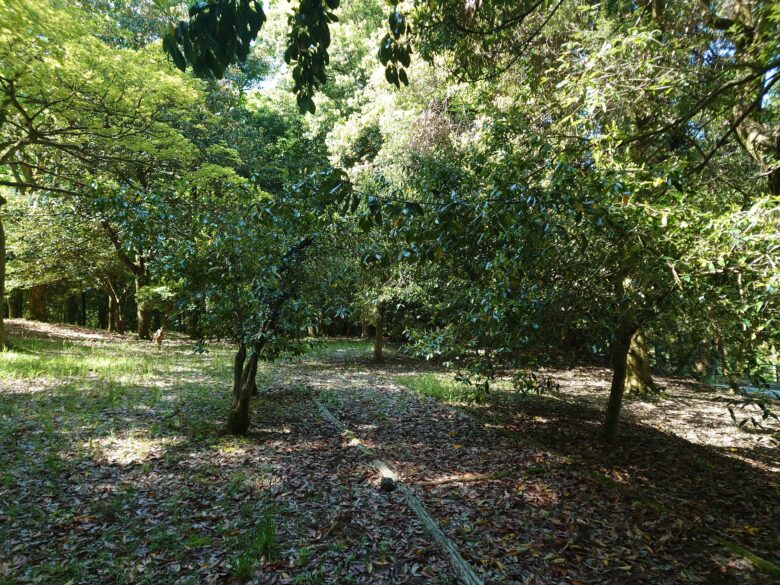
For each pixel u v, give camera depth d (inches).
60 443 218.4
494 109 254.8
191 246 227.9
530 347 218.4
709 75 193.3
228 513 161.9
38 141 402.9
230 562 134.0
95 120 386.3
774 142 230.1
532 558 143.1
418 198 181.6
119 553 136.4
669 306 177.0
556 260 176.4
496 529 159.0
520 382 259.4
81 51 340.5
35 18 296.0
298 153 735.7
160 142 419.8
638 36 173.8
